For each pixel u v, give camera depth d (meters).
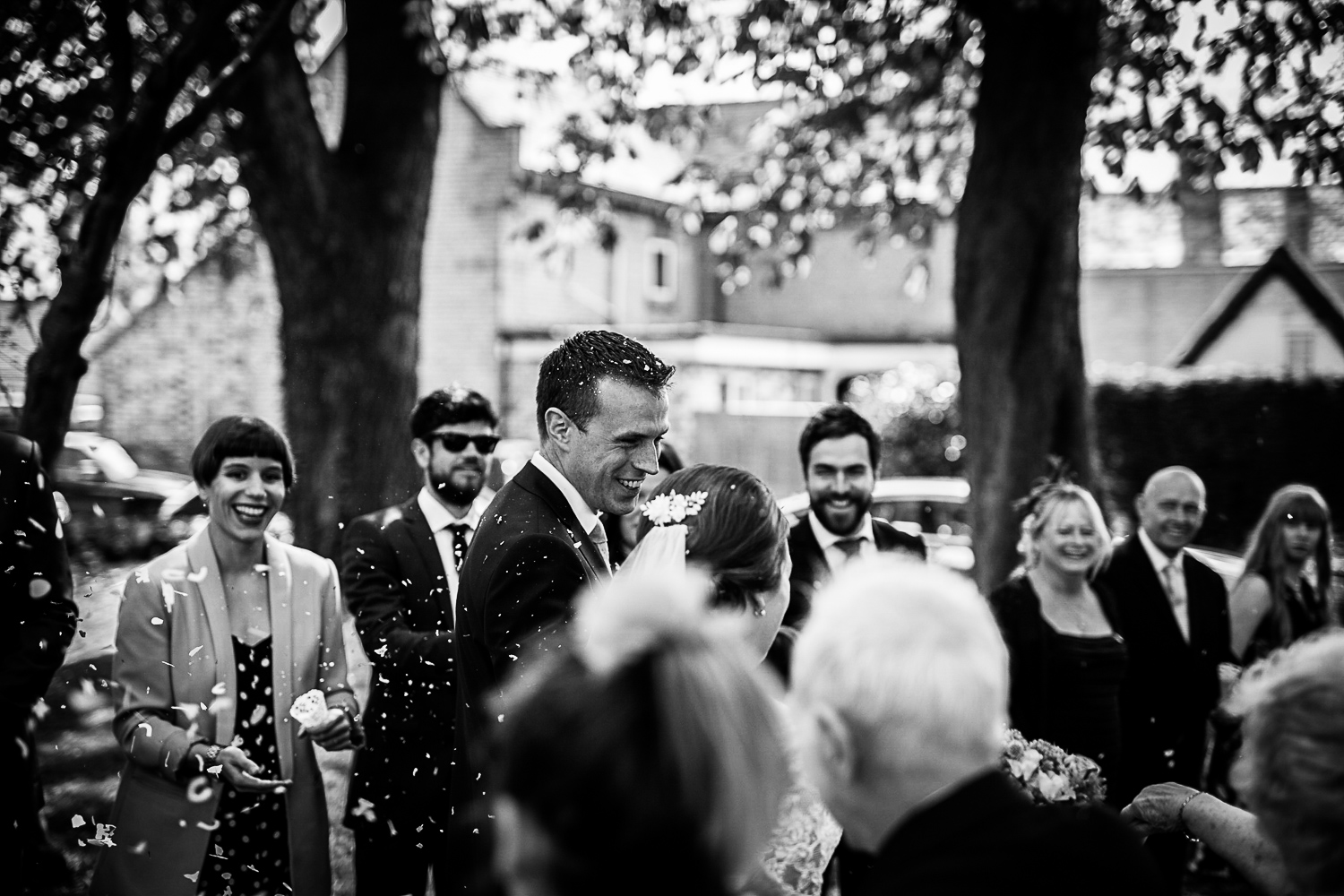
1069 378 6.41
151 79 4.21
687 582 1.29
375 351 6.92
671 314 25.28
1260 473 14.22
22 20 4.62
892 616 1.45
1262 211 24.27
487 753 2.31
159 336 21.27
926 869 1.37
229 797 3.10
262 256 17.36
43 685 2.96
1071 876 1.36
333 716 3.09
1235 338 20.61
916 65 7.86
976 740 1.44
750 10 6.80
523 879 1.22
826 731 1.46
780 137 9.04
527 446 15.54
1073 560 3.94
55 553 3.10
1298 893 1.57
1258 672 1.76
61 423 4.08
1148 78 6.77
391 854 3.48
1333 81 6.27
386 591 3.70
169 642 3.09
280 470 3.22
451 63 7.75
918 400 17.72
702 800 1.16
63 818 4.95
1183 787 2.36
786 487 18.42
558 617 2.27
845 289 26.08
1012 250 6.34
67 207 4.94
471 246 20.61
